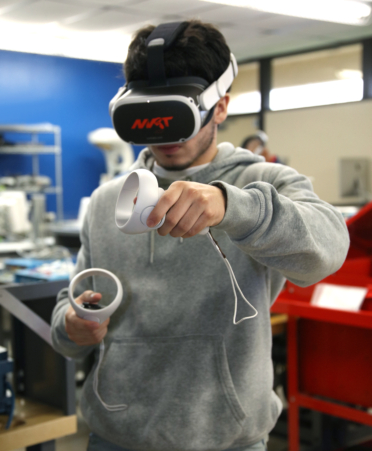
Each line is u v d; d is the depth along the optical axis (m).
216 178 1.05
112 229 1.09
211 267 0.99
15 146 5.84
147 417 1.00
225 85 0.96
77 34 5.52
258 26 5.63
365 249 2.15
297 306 1.97
